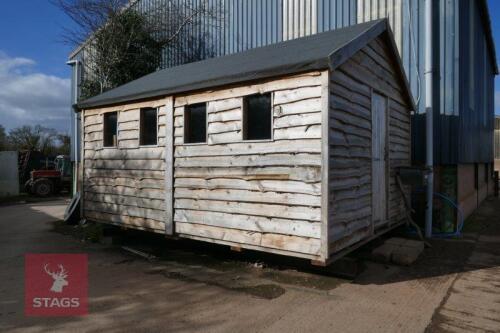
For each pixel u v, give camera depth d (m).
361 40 5.49
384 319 3.91
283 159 5.12
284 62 5.05
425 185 7.88
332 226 4.83
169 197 6.64
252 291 4.79
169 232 6.61
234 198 5.70
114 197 7.91
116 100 7.59
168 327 3.73
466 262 6.02
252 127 5.57
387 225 6.88
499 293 4.66
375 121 6.44
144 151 7.21
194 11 14.66
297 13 11.38
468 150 9.48
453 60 8.12
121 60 14.78
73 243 7.85
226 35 13.60
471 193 10.91
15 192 21.42
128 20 15.03
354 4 9.93
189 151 6.36
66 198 20.05
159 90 6.64
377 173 6.52
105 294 4.71
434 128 8.27
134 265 6.12
